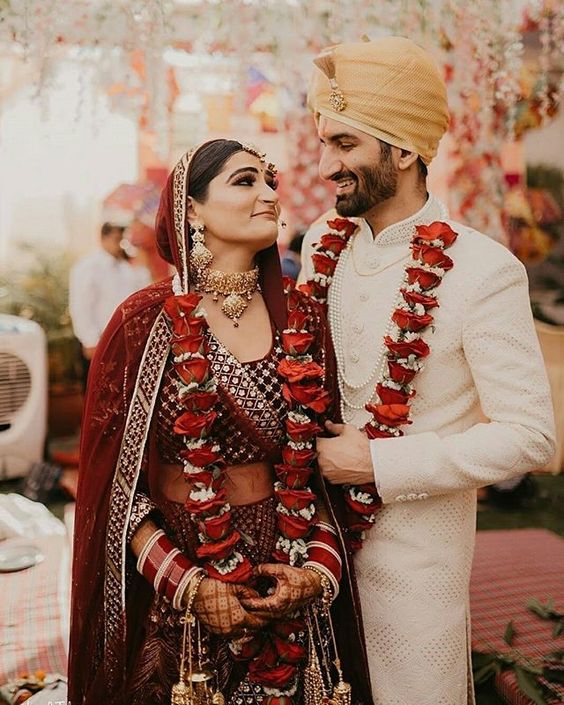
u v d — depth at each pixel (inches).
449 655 60.7
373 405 59.7
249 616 52.2
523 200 204.7
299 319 56.0
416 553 60.3
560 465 184.9
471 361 58.2
